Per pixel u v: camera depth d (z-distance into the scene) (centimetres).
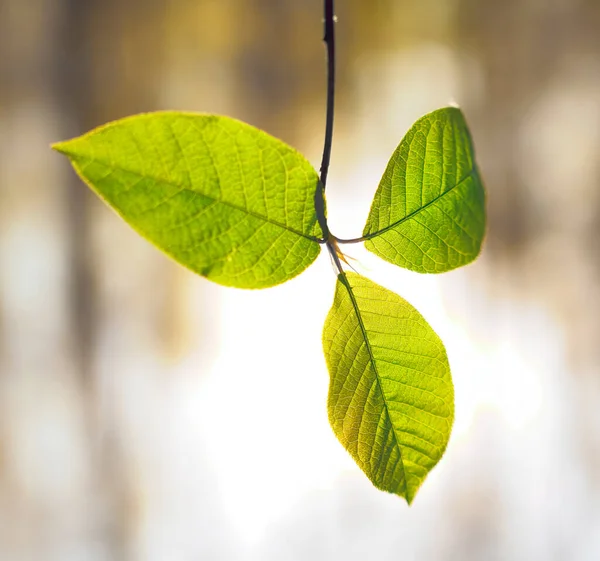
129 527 121
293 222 32
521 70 128
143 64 120
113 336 121
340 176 125
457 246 34
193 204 31
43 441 118
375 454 34
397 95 127
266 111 124
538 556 127
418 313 33
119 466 121
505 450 129
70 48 117
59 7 117
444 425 34
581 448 129
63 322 119
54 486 118
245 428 124
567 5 127
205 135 31
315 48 125
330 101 34
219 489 124
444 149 34
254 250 32
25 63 116
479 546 128
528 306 130
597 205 128
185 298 124
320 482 126
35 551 117
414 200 34
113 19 119
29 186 117
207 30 122
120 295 121
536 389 130
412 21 126
